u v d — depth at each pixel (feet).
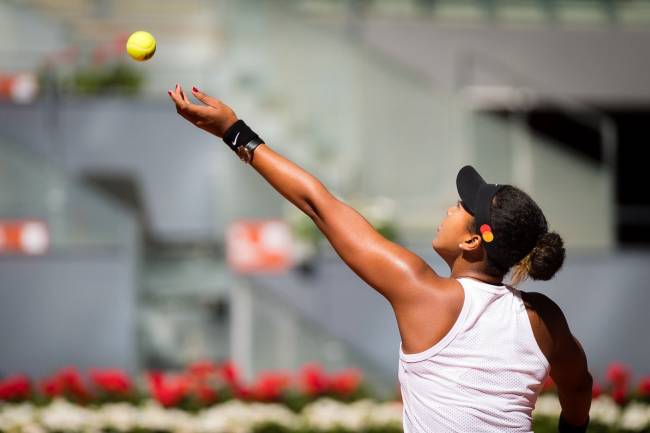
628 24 177.37
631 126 189.26
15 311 130.62
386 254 37.40
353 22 161.68
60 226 132.57
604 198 138.00
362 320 129.80
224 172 145.89
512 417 37.04
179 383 101.24
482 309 37.29
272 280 129.80
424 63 170.91
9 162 132.16
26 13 147.64
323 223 38.17
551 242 38.65
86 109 145.89
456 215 39.04
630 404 101.35
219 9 152.66
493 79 166.40
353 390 105.70
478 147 136.77
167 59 150.41
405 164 137.28
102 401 102.12
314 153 138.92
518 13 175.22
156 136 146.51
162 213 146.00
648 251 136.56
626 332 135.85
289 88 141.18
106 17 150.71
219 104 38.99
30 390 103.24
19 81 146.41
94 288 131.95
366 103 138.41
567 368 39.58
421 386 37.22
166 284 146.61
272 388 102.78
